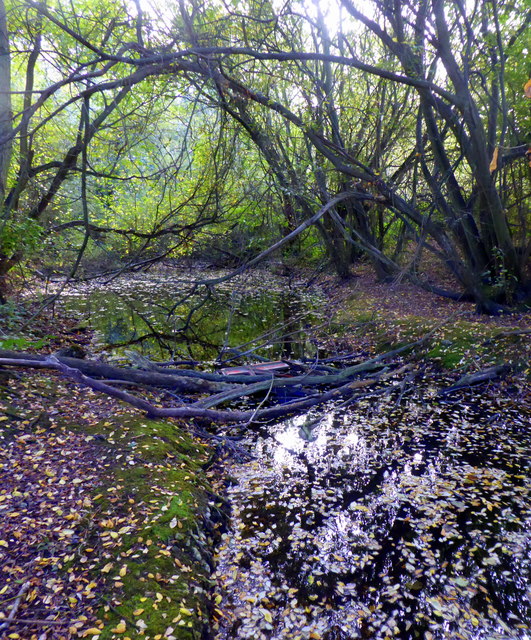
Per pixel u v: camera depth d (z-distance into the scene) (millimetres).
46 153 11570
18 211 9867
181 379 7059
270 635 3168
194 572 3537
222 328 12656
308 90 10359
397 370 8203
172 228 11758
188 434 5816
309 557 3912
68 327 11414
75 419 5289
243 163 12469
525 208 10289
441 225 11320
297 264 20250
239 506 4621
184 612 3102
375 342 10039
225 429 6336
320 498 4758
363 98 12523
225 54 8570
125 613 3020
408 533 4211
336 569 3777
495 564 3830
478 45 9062
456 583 3643
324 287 17141
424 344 9102
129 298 16781
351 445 5883
